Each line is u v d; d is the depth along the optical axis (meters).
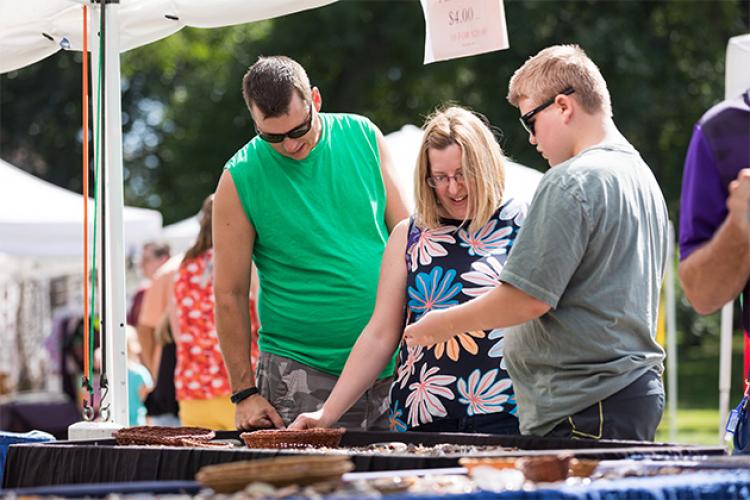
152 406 7.09
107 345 4.39
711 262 2.76
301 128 4.08
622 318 3.15
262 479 2.27
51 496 2.39
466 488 2.27
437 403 3.69
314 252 4.23
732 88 5.44
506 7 20.30
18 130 25.25
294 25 22.31
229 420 6.30
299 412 4.23
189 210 24.03
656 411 3.20
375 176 4.35
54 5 4.86
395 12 21.75
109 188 4.48
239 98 23.53
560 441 3.04
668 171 21.08
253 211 4.24
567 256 3.06
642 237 3.20
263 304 4.34
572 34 20.12
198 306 6.27
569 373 3.19
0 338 12.81
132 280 11.86
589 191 3.09
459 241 3.77
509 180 4.30
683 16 20.98
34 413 10.99
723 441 3.29
